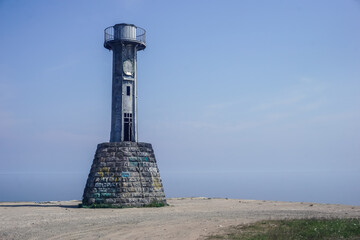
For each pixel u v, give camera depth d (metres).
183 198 57.72
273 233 20.55
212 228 23.64
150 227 24.78
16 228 25.27
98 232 23.36
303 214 32.34
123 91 42.50
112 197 38.53
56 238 21.69
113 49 43.62
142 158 40.84
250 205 42.78
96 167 40.22
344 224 22.55
